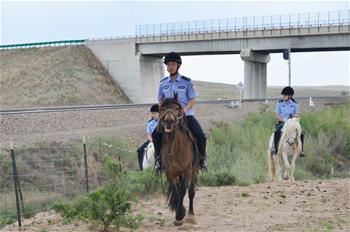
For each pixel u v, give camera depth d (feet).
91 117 120.98
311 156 120.88
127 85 259.19
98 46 272.51
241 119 146.30
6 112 109.19
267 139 116.98
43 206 51.13
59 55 272.51
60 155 78.28
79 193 61.72
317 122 140.05
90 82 252.21
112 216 33.30
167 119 31.14
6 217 43.52
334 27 206.90
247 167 89.04
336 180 62.95
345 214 38.47
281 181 62.75
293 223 35.01
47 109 119.85
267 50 226.38
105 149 86.07
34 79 251.39
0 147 79.25
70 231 33.68
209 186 58.70
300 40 214.28
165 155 32.96
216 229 33.35
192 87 34.94
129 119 127.95
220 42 231.71
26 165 71.67
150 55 258.98
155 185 50.72
